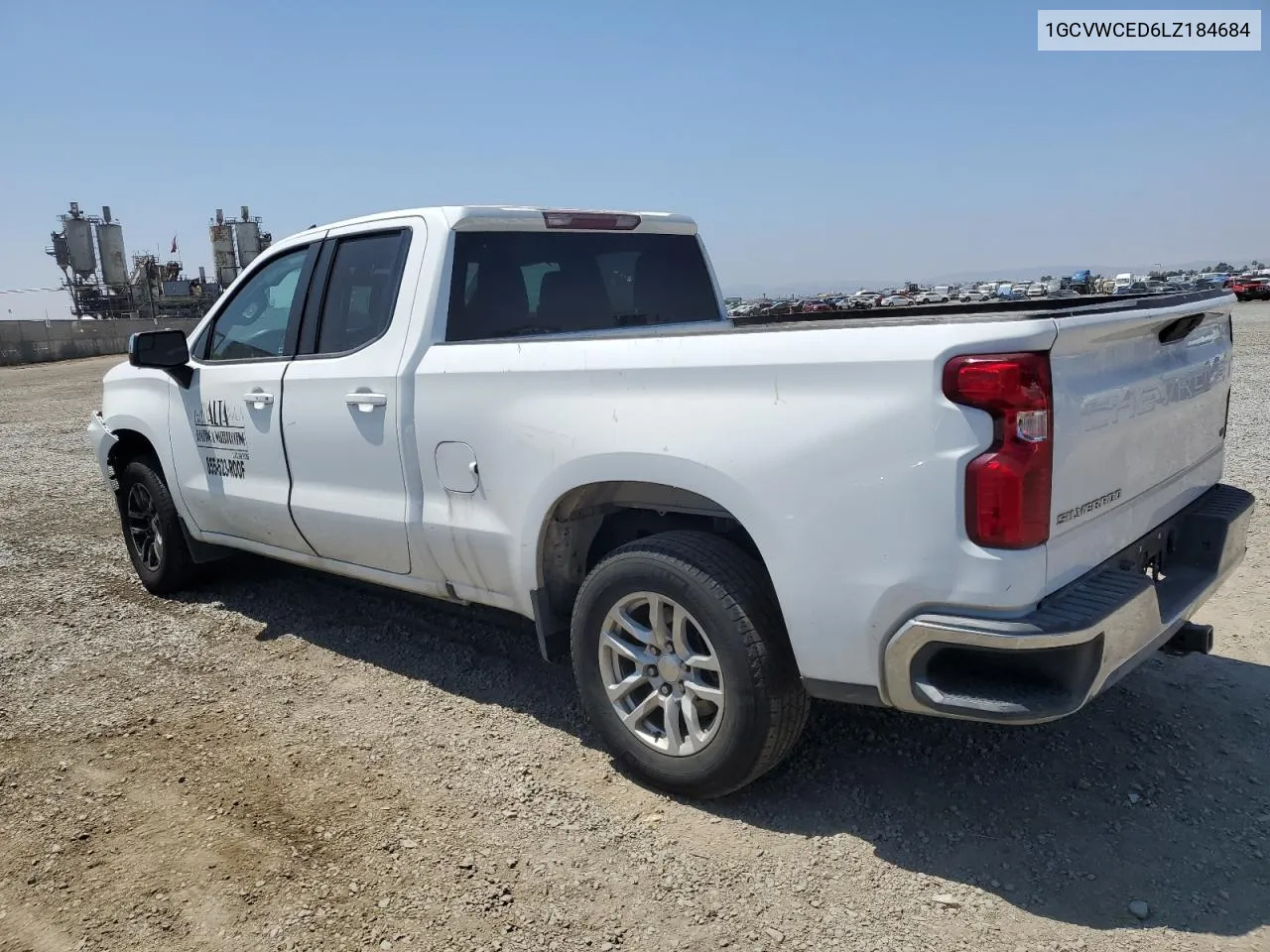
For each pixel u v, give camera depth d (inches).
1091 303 140.6
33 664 185.5
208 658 185.8
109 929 107.8
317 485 173.0
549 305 171.9
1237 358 639.8
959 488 99.2
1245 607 185.5
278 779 138.6
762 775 132.0
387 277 162.6
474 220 159.6
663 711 130.7
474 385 143.9
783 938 102.4
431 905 109.8
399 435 155.3
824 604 110.2
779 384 111.6
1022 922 103.3
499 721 155.1
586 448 129.5
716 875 113.7
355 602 214.2
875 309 186.5
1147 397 117.3
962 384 97.8
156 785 138.3
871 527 105.3
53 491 376.2
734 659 117.9
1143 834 117.7
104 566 255.6
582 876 114.2
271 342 184.9
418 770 140.3
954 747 140.0
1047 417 98.3
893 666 106.1
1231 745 137.4
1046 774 131.9
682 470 119.9
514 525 141.3
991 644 98.4
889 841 118.7
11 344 1528.1
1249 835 116.6
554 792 133.0
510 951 102.1
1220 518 129.7
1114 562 115.3
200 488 200.2
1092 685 101.4
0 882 117.1
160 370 207.9
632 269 190.7
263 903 111.1
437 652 184.9
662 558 123.0
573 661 137.7
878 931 102.9
